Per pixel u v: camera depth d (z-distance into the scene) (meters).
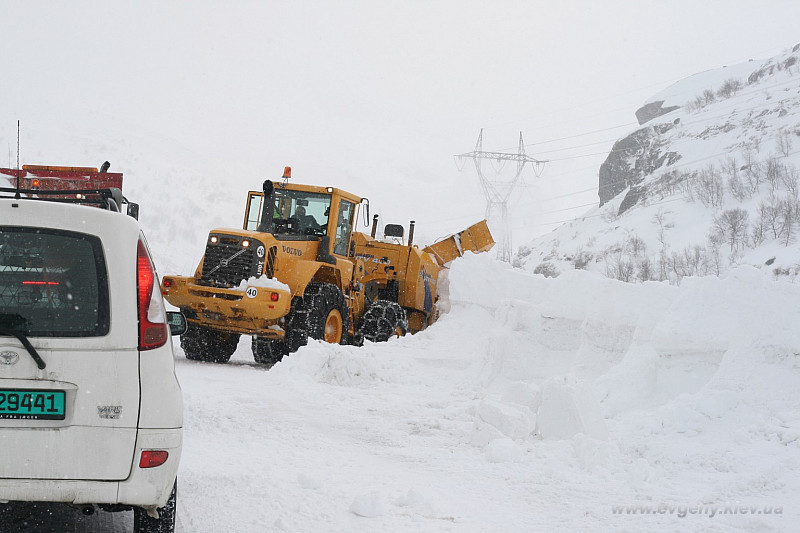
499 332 11.03
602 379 9.09
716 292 8.84
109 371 3.85
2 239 3.90
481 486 6.11
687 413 7.53
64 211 3.97
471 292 13.15
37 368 3.78
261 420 8.33
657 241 106.19
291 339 13.61
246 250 13.32
